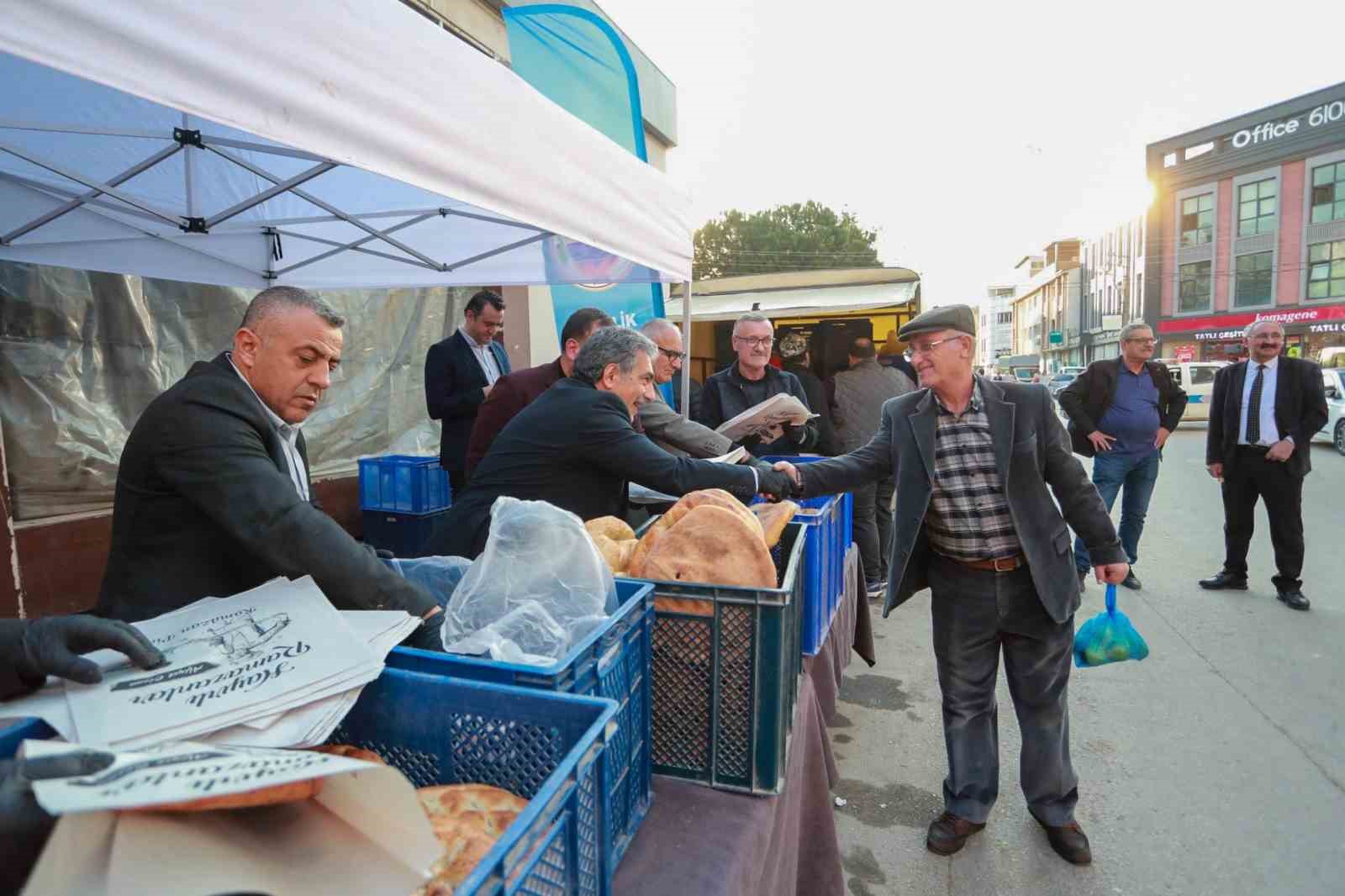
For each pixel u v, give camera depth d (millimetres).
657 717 1351
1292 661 4062
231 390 1359
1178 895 2348
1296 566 4883
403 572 1480
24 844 554
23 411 3352
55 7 852
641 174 2672
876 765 3180
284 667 870
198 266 3482
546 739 851
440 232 3699
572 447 2146
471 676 948
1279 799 2830
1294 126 32344
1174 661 4082
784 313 8039
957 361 2311
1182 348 37594
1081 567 5422
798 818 1710
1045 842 2621
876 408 5125
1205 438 16000
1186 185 36531
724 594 1285
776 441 4160
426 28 1466
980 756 2570
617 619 1072
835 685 2588
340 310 5203
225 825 548
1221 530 7262
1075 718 3482
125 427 3762
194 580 1360
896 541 2473
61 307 3484
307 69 1185
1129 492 5352
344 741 938
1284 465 4844
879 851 2600
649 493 2865
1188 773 3016
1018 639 2465
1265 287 34156
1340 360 21328
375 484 4664
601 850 812
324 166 2268
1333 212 31578
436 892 659
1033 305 66875
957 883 2432
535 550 1149
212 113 1028
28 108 2418
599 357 2264
